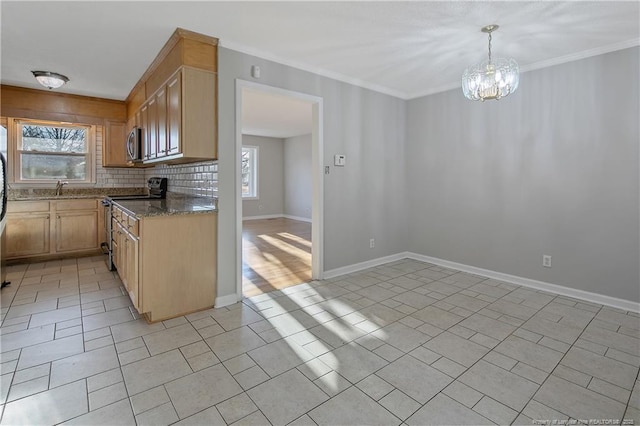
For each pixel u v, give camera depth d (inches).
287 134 373.4
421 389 74.5
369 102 167.9
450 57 130.3
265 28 105.5
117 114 190.7
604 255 124.4
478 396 72.2
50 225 179.0
